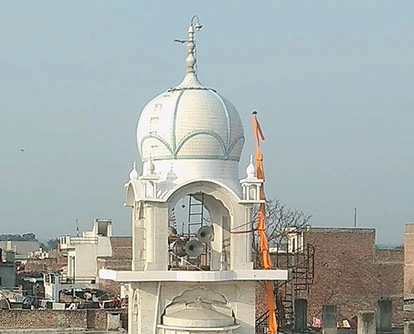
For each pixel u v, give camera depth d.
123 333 60.62
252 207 34.28
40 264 118.38
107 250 100.06
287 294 58.72
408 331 44.75
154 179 33.28
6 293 80.00
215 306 33.88
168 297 33.50
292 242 74.69
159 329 33.22
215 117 34.22
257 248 41.84
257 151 35.72
